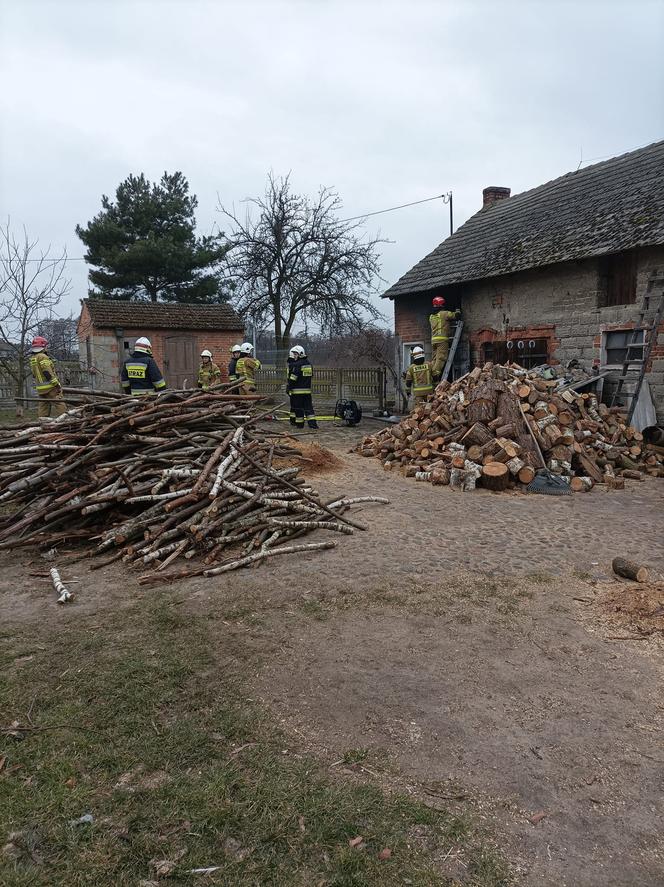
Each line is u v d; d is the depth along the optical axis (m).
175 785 2.63
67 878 2.17
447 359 15.36
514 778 2.70
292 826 2.41
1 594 4.80
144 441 6.51
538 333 13.22
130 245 32.66
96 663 3.67
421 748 2.90
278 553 5.60
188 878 2.17
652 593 4.62
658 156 13.47
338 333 31.33
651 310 10.70
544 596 4.69
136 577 5.13
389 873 2.20
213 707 3.21
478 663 3.68
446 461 9.09
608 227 11.77
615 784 2.67
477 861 2.25
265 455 7.17
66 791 2.60
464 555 5.65
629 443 9.86
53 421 6.64
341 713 3.17
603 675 3.55
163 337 22.45
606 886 2.15
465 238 17.62
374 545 5.93
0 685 3.42
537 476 8.61
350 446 12.52
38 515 5.77
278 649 3.85
